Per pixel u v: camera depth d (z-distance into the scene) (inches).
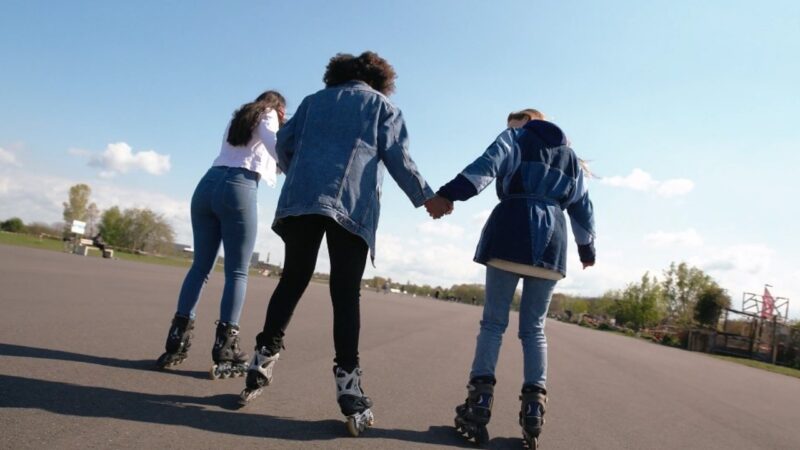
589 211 145.7
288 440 106.5
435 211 128.0
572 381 256.2
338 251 118.4
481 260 134.0
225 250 152.1
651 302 2010.3
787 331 1164.5
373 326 397.1
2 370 124.0
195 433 102.5
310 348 223.0
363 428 117.6
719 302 1550.2
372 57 132.6
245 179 150.5
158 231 2536.9
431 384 191.0
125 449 90.0
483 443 126.1
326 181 116.3
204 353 180.7
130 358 156.6
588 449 134.6
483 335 133.0
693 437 163.8
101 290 331.9
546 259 130.3
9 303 228.7
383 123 124.2
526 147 135.9
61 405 106.7
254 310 358.3
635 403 213.5
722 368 514.6
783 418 227.8
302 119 126.9
